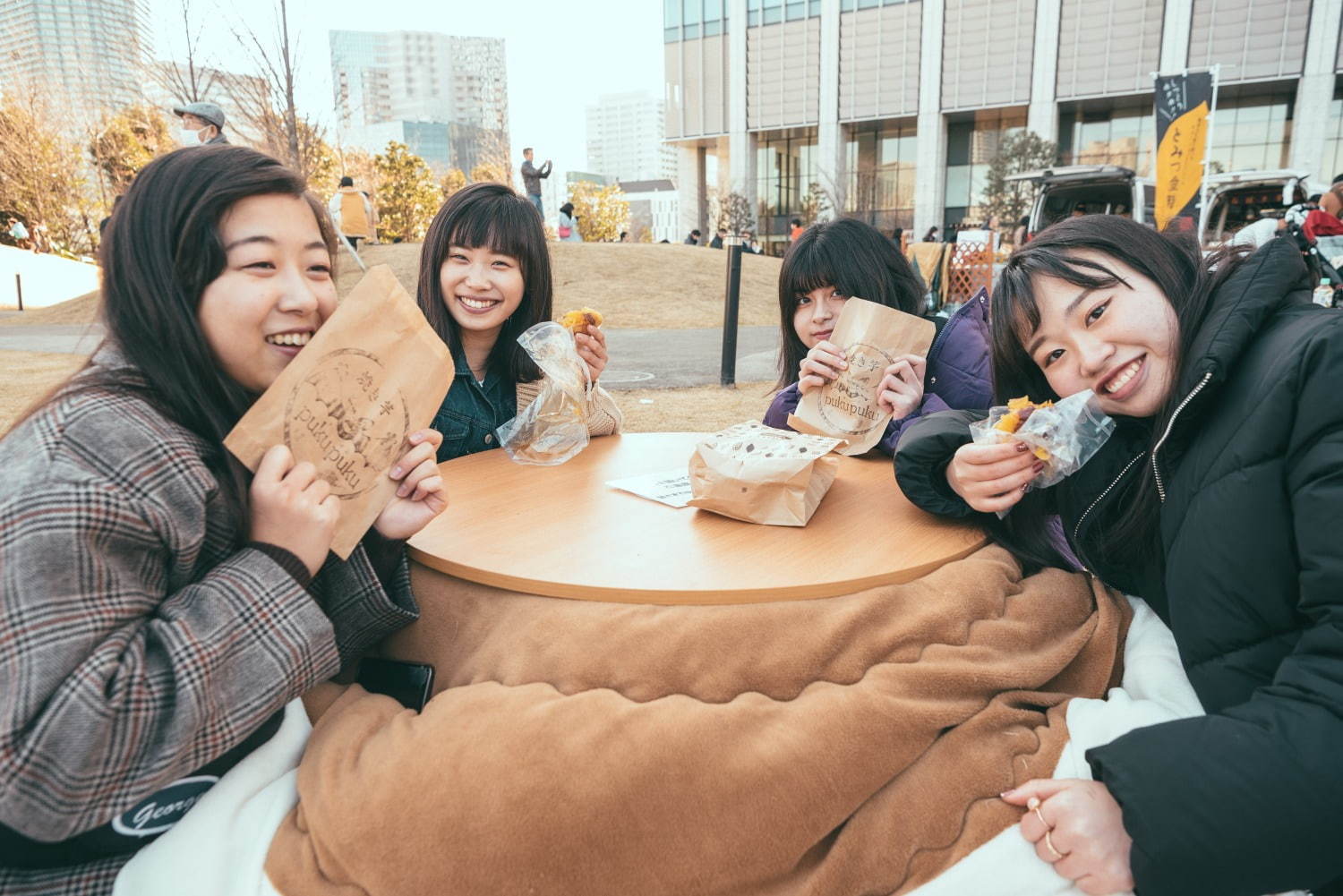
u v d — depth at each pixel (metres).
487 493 1.77
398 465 1.24
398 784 1.07
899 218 39.12
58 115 23.72
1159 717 1.19
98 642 0.89
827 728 1.10
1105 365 1.29
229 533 1.12
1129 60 31.84
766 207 42.25
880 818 1.10
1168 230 1.40
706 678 1.16
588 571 1.28
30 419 1.00
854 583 1.25
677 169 44.47
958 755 1.15
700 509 1.61
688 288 13.79
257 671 1.00
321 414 1.12
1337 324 1.09
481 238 2.16
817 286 2.24
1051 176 13.31
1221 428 1.17
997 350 1.51
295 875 1.05
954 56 34.75
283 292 1.11
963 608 1.27
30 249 22.94
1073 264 1.33
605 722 1.09
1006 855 1.05
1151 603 1.49
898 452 1.52
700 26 40.62
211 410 1.09
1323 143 29.62
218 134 8.13
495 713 1.12
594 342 2.36
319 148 14.22
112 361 1.08
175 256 1.05
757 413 5.24
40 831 0.86
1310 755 0.92
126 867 1.04
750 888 1.05
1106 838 1.01
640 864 1.04
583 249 16.05
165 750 0.92
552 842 1.03
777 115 39.19
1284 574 1.09
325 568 1.32
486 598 1.31
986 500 1.39
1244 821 0.91
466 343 2.37
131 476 0.96
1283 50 29.58
